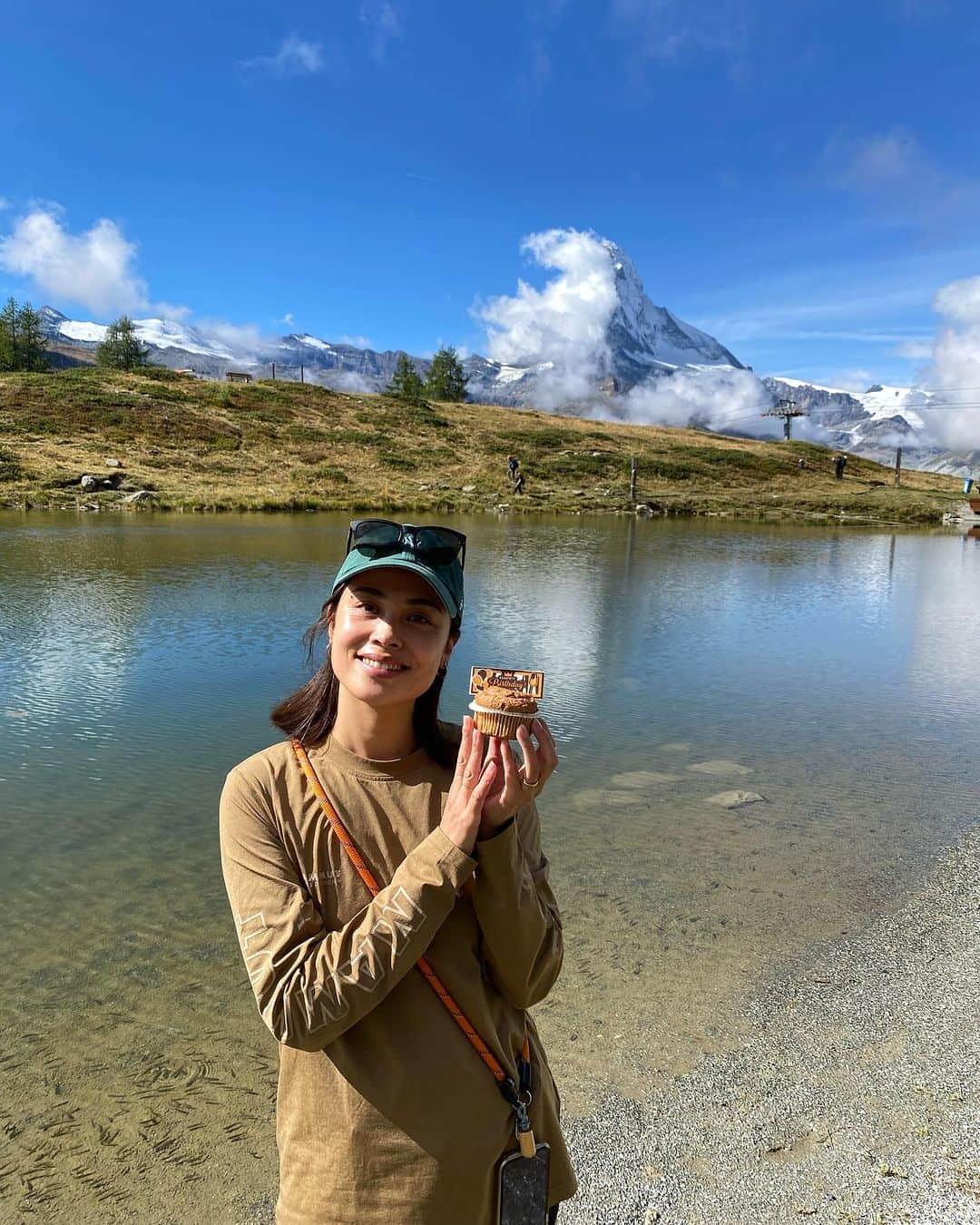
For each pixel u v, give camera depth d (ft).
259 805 5.08
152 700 28.99
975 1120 10.25
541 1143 5.28
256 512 120.57
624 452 216.33
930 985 13.29
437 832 4.69
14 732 25.48
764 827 19.79
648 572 73.20
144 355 311.47
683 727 28.19
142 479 130.72
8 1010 12.34
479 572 69.51
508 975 5.07
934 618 53.26
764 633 46.39
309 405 213.66
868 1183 9.20
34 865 17.11
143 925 14.87
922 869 17.61
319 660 34.65
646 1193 9.04
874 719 29.63
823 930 15.02
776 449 266.16
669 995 12.94
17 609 44.88
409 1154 4.75
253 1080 10.92
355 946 4.54
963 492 232.32
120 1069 11.08
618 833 19.30
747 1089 10.80
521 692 4.77
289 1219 4.91
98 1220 8.73
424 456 185.88
